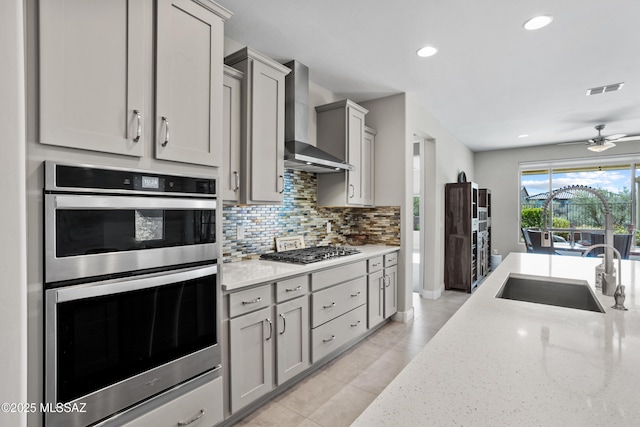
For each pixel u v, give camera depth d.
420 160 4.70
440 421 0.58
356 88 3.44
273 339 2.07
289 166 2.86
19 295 0.52
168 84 1.43
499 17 2.14
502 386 0.70
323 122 3.34
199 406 1.55
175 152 1.45
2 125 0.51
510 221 6.68
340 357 2.76
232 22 2.21
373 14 2.12
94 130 1.19
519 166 6.61
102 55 1.22
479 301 1.40
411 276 3.78
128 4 1.30
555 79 3.18
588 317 1.17
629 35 2.36
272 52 2.63
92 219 1.19
